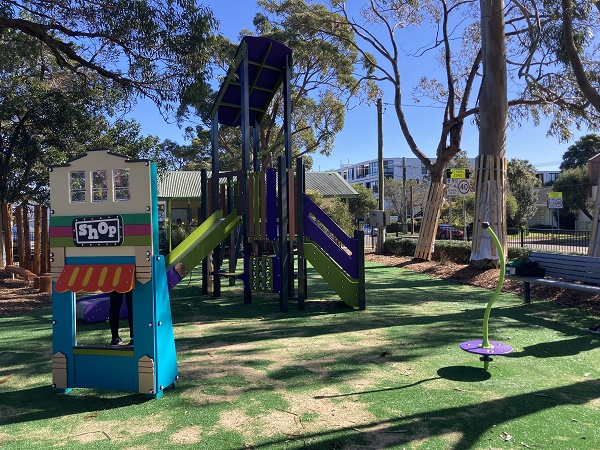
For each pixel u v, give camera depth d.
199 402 3.86
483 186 11.43
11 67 14.08
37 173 17.89
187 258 7.27
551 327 6.20
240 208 8.69
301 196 7.88
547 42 10.32
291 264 9.30
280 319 7.21
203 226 7.82
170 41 9.27
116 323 4.67
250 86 9.75
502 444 3.03
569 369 4.52
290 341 5.84
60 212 4.11
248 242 8.59
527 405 3.65
